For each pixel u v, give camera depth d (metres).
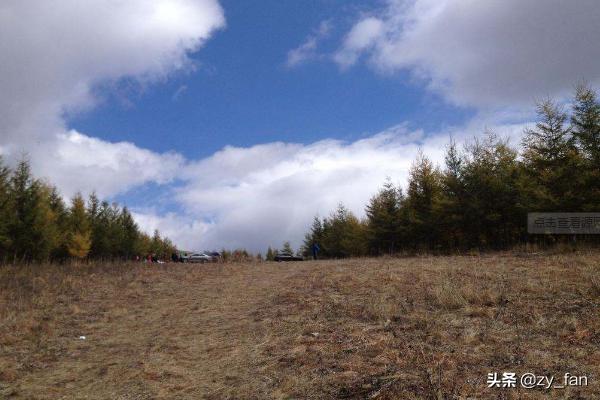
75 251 41.19
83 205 44.44
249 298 12.90
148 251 64.31
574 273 11.10
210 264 26.17
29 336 9.15
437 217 31.20
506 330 7.28
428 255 23.20
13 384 6.66
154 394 6.07
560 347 6.32
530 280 10.79
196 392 6.07
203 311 11.41
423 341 7.07
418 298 10.03
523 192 25.86
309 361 6.73
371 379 5.73
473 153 29.12
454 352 6.45
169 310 11.79
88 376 6.95
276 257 41.50
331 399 5.33
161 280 17.38
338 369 6.27
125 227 56.28
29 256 33.41
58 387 6.52
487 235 28.62
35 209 33.69
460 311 8.70
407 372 5.82
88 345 8.69
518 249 20.34
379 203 39.88
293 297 11.89
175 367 7.14
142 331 9.67
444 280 11.71
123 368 7.21
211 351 7.87
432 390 5.02
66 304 12.45
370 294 11.10
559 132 24.61
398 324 8.21
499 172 28.03
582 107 23.19
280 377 6.26
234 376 6.54
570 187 23.33
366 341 7.36
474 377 5.48
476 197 27.97
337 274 15.55
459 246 30.06
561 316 7.75
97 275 18.44
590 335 6.65
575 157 23.09
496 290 9.87
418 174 34.41
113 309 11.87
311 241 62.12
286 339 8.06
